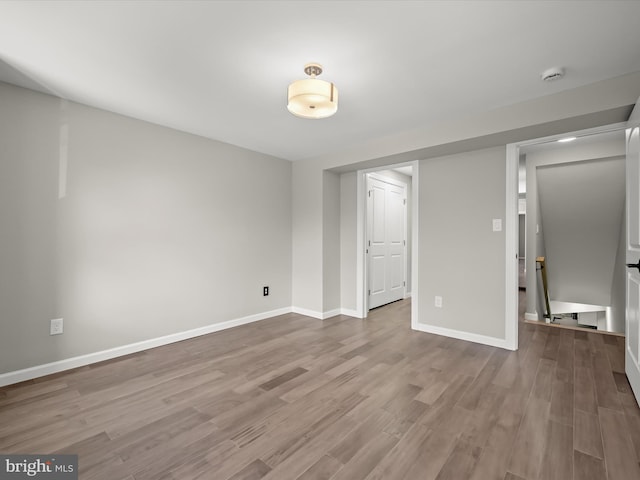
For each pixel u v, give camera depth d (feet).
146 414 6.38
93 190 9.07
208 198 11.79
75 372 8.39
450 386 7.56
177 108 9.20
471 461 4.99
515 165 10.10
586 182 13.48
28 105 8.03
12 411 6.48
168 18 5.43
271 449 5.31
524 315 14.84
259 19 5.46
